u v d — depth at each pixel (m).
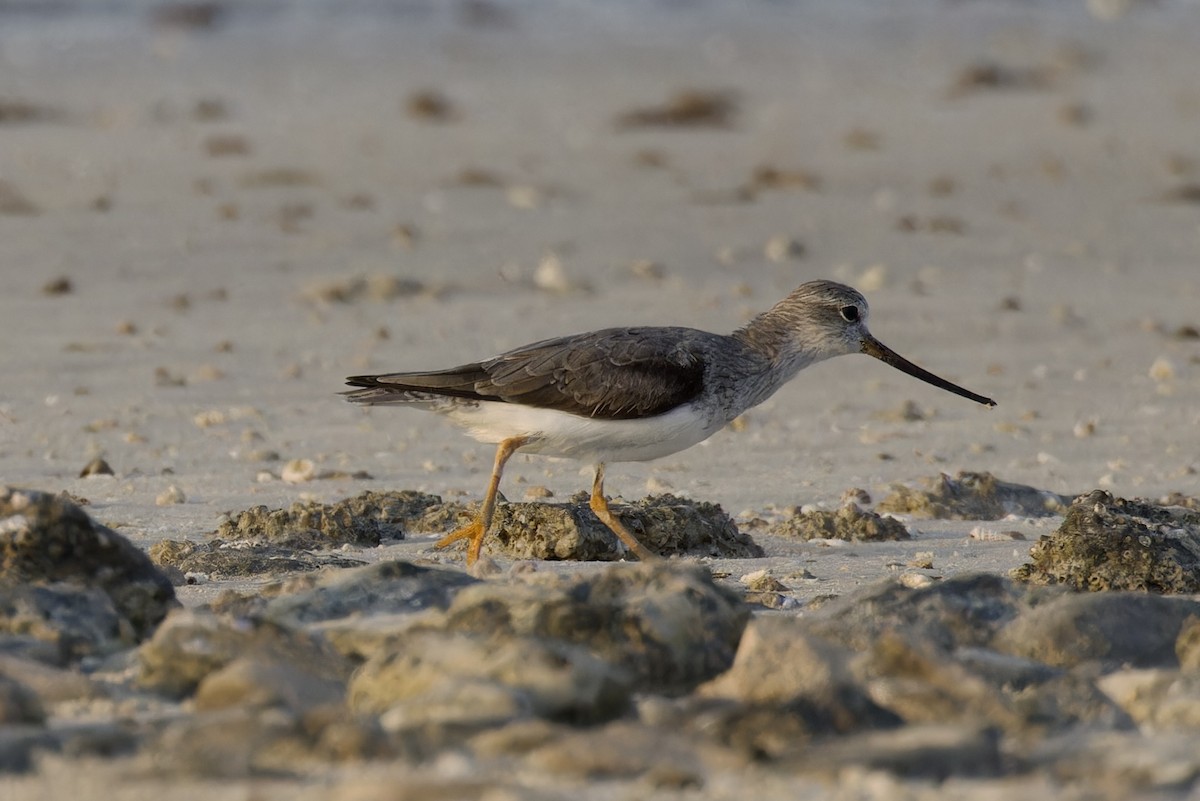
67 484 12.85
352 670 7.32
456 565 10.34
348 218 24.50
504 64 39.62
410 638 7.18
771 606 9.13
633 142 31.28
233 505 12.20
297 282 20.84
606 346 10.81
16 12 41.56
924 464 14.06
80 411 15.28
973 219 25.39
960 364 17.75
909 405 15.91
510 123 32.94
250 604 8.13
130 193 25.55
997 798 5.64
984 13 47.75
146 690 7.13
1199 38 43.97
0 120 30.98
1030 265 22.58
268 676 6.85
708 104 33.72
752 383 11.55
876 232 24.38
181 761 5.92
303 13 44.06
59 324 18.52
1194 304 20.56
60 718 6.67
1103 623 7.80
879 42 43.78
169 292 20.17
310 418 15.34
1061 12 47.97
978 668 7.27
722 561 10.70
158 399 15.80
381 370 17.05
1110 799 5.64
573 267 21.98
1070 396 16.50
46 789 5.68
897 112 34.91
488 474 13.50
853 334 12.04
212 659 7.14
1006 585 8.27
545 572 8.72
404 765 5.94
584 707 6.55
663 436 10.92
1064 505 12.61
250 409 15.48
